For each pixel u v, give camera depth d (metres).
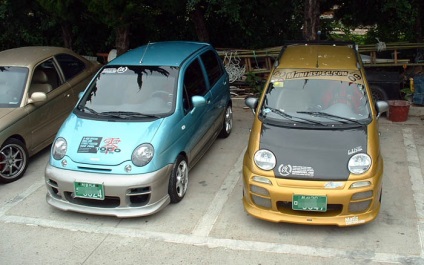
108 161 5.14
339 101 5.48
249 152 5.16
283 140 5.09
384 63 9.08
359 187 4.67
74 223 5.34
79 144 5.38
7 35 11.13
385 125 7.97
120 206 5.14
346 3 10.48
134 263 4.61
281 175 4.79
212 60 7.32
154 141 5.27
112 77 6.28
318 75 5.74
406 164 6.48
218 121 7.13
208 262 4.56
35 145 6.88
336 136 5.07
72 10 9.18
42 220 5.43
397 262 4.43
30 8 10.27
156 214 5.44
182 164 5.74
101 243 4.95
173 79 6.05
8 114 6.45
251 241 4.86
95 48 11.38
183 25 10.90
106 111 5.84
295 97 5.59
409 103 8.22
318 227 5.06
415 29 10.31
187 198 5.80
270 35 11.05
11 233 5.19
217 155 7.05
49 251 4.85
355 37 12.19
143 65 6.33
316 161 4.82
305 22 9.01
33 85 6.96
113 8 8.20
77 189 5.14
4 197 6.03
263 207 4.91
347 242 4.77
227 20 10.41
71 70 7.80
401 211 5.31
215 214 5.41
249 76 9.52
